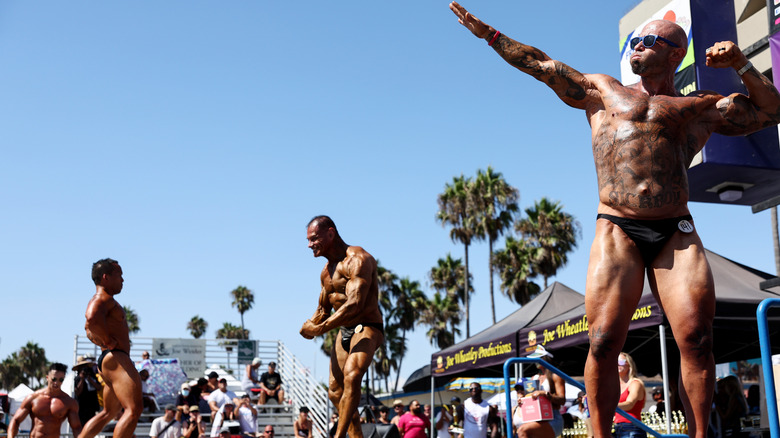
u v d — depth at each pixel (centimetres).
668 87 319
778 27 682
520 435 710
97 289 655
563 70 333
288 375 1856
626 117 309
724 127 314
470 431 1175
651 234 299
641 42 316
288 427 1627
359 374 575
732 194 815
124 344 661
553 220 4212
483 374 1417
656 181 299
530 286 4131
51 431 854
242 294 6994
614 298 295
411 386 2316
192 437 1364
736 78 779
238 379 2003
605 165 312
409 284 5119
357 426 588
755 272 925
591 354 297
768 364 297
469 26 347
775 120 311
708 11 797
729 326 793
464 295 4941
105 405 662
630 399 636
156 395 1750
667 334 991
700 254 295
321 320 630
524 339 1076
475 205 4316
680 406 900
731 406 866
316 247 610
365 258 598
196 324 7012
